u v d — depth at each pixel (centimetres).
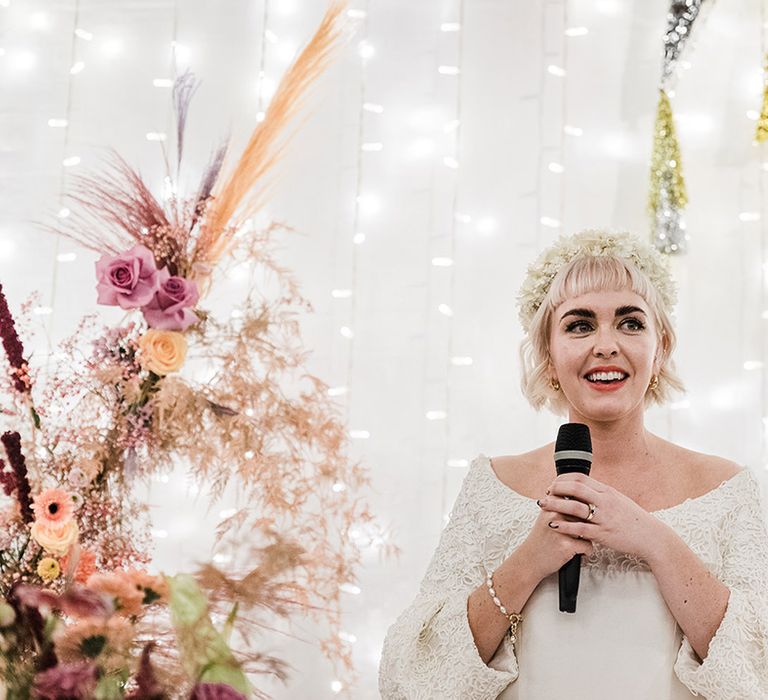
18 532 171
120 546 177
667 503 188
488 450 276
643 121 284
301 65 263
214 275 276
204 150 295
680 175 277
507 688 180
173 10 303
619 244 198
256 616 186
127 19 304
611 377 187
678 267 276
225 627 160
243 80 298
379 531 273
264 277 284
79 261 292
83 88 302
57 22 305
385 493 276
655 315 196
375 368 282
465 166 289
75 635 152
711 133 281
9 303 291
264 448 196
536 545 176
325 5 299
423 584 198
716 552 182
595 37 290
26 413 191
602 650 175
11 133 301
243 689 152
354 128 293
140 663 151
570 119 287
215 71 299
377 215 289
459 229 286
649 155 282
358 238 288
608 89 287
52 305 290
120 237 230
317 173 291
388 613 269
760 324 271
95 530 176
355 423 280
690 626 172
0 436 176
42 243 294
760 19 284
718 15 286
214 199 208
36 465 177
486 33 294
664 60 284
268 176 289
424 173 289
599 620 176
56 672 143
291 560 167
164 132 298
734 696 166
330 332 284
